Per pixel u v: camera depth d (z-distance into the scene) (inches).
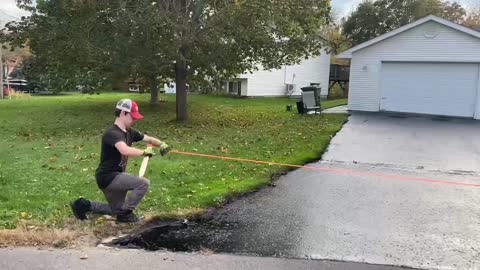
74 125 577.9
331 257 169.2
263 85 1149.7
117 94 1179.3
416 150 419.8
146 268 154.7
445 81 733.9
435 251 177.6
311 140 453.4
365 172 319.0
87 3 522.6
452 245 184.4
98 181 189.0
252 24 525.3
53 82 697.0
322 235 192.5
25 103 882.8
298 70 1214.3
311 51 608.4
